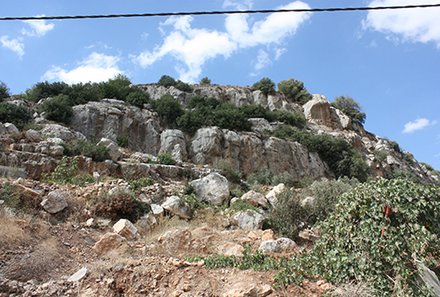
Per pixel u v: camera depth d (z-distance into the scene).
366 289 5.80
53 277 6.62
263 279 6.18
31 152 14.08
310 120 41.53
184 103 35.62
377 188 6.71
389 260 6.11
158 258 7.09
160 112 26.31
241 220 11.08
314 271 6.50
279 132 29.81
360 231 6.50
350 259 6.31
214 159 23.94
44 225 8.49
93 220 9.84
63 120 20.98
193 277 6.28
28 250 7.11
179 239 8.44
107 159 15.38
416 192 6.54
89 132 21.41
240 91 41.03
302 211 11.27
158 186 12.81
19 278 6.36
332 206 11.42
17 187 9.77
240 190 16.75
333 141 30.92
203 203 12.97
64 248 7.92
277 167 25.98
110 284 6.14
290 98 46.44
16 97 23.92
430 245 6.10
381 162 36.41
